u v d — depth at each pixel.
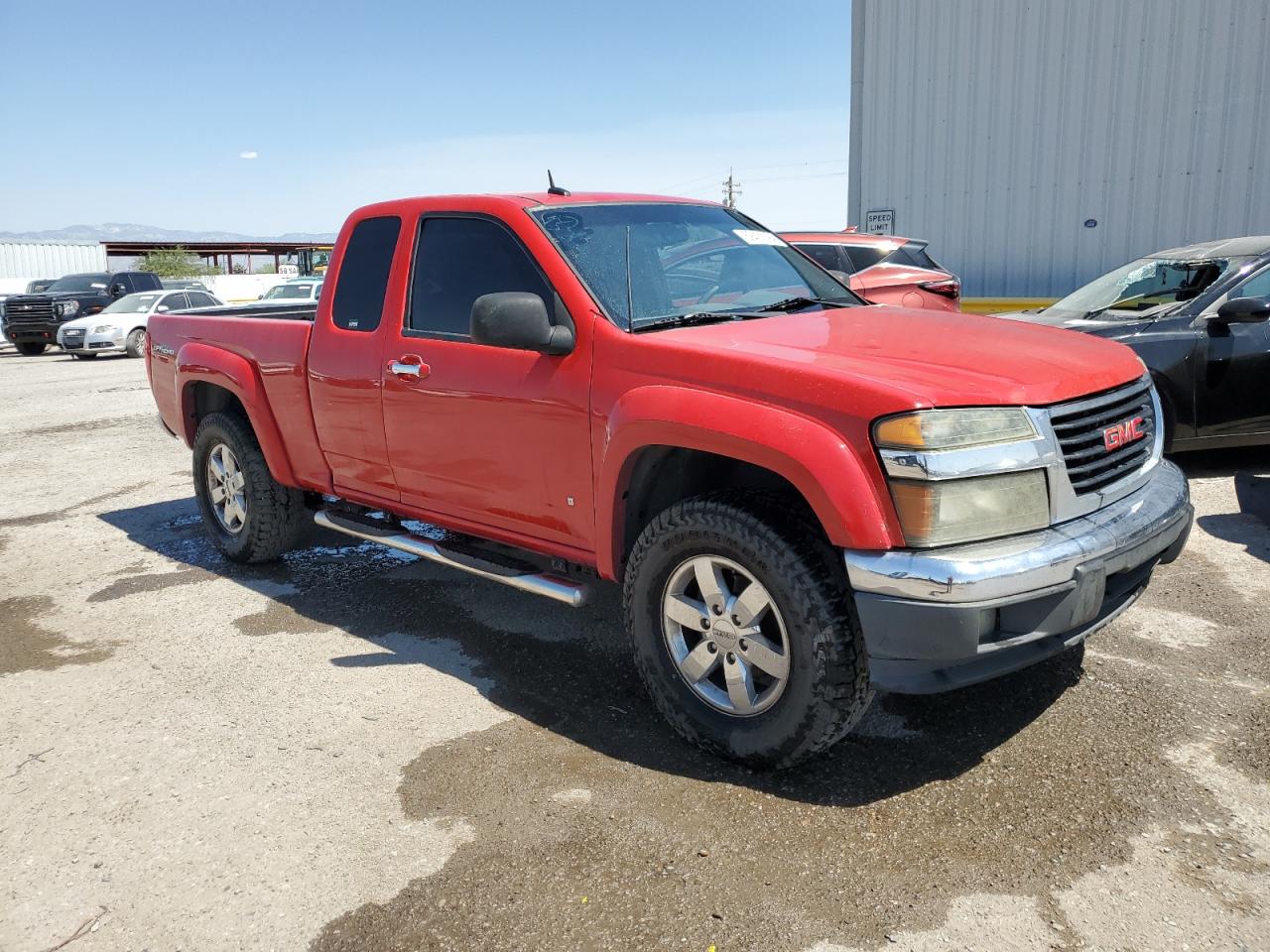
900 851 2.62
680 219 4.06
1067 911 2.35
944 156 12.41
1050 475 2.72
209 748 3.31
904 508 2.59
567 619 4.43
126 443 9.57
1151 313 6.50
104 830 2.84
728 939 2.30
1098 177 11.50
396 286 4.07
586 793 2.95
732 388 2.91
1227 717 3.28
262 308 6.29
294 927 2.40
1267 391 6.12
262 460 5.02
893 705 3.47
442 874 2.59
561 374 3.38
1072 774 2.96
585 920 2.39
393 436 4.10
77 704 3.68
